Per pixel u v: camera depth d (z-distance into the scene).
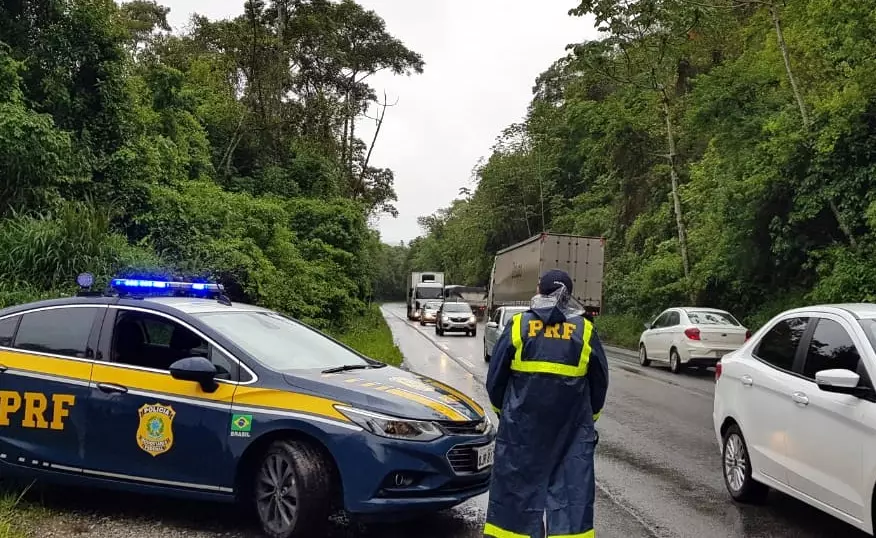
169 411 5.50
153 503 6.11
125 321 5.94
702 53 29.28
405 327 42.75
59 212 12.75
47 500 6.12
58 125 15.30
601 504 6.42
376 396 5.33
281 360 5.84
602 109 32.06
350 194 38.28
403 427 5.14
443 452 5.20
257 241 20.39
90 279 6.27
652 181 36.00
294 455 5.17
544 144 56.97
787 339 6.20
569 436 4.24
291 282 20.77
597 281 27.64
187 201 17.22
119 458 5.62
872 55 16.23
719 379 6.98
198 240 16.67
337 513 5.98
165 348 5.84
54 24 15.55
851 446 4.98
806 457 5.48
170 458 5.48
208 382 5.45
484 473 5.48
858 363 5.19
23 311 6.21
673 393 13.97
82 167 14.93
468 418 5.54
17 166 12.99
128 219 15.97
